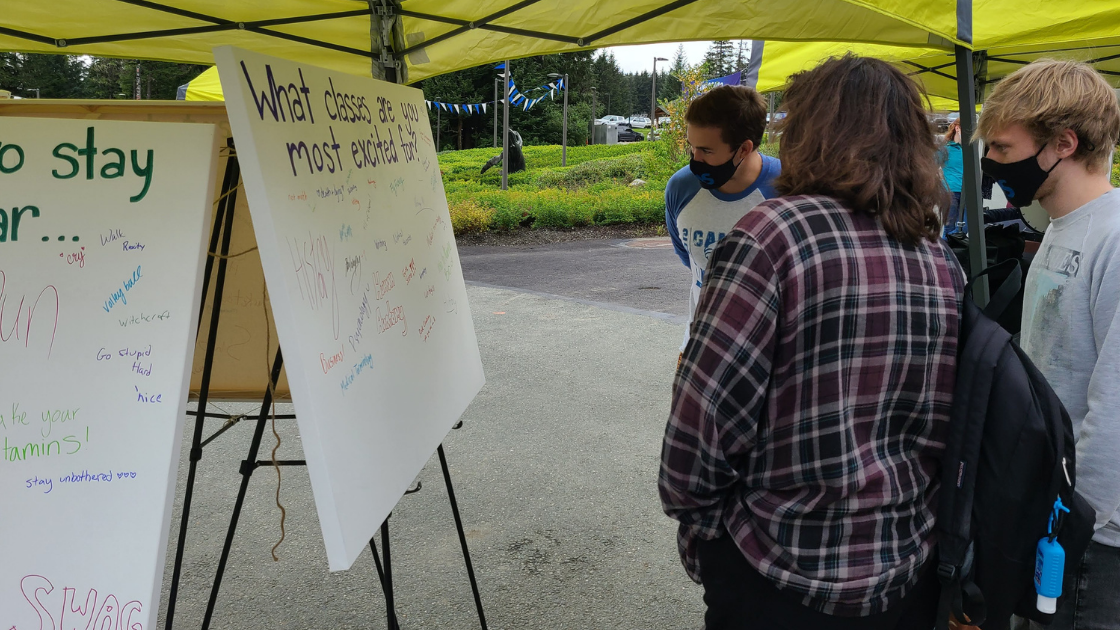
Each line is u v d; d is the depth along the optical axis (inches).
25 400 59.9
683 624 106.0
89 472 59.6
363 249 66.8
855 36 101.5
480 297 328.5
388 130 79.4
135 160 62.0
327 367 55.6
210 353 68.8
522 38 131.2
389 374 67.6
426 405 75.8
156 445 59.7
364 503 57.1
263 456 164.2
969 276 101.0
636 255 458.0
